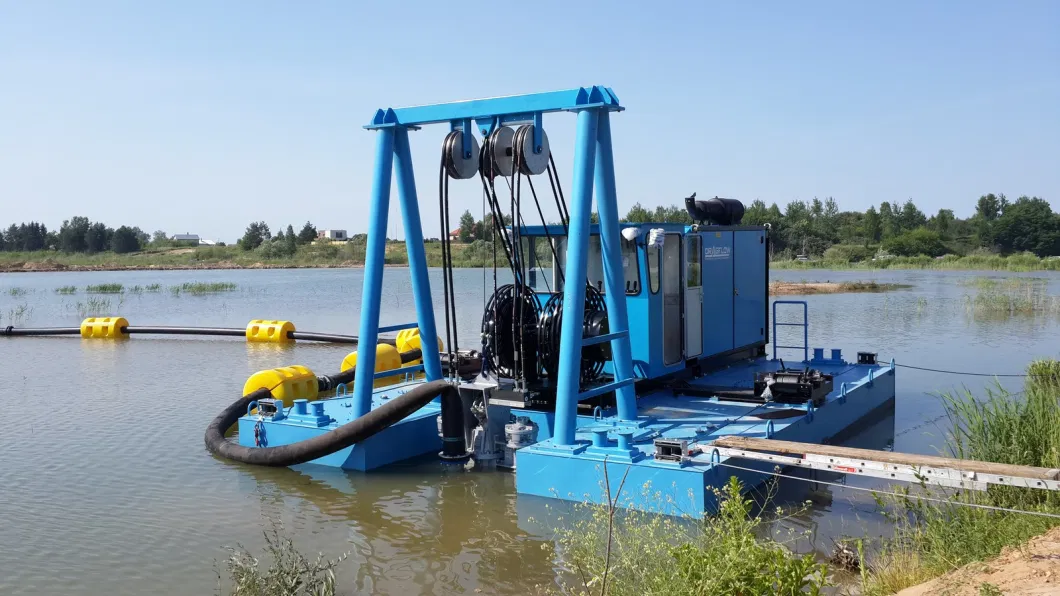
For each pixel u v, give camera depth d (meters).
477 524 8.05
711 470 7.86
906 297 36.31
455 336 10.19
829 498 8.72
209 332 25.17
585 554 6.32
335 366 19.11
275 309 35.78
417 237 10.88
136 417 13.37
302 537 7.84
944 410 13.17
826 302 34.16
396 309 33.84
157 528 8.15
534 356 10.20
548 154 9.58
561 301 10.16
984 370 16.75
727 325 13.65
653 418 10.20
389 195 10.14
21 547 7.67
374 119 10.15
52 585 6.84
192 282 62.94
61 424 12.85
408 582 6.74
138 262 108.69
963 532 6.32
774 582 5.01
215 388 16.19
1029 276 54.97
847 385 12.05
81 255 118.06
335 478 9.69
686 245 12.23
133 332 25.81
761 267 14.90
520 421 9.90
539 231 11.99
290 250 112.44
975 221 120.00
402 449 10.36
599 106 8.80
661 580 5.28
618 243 9.98
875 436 11.55
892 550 6.60
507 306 10.20
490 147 9.46
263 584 6.26
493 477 9.58
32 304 40.22
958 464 6.84
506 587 6.59
